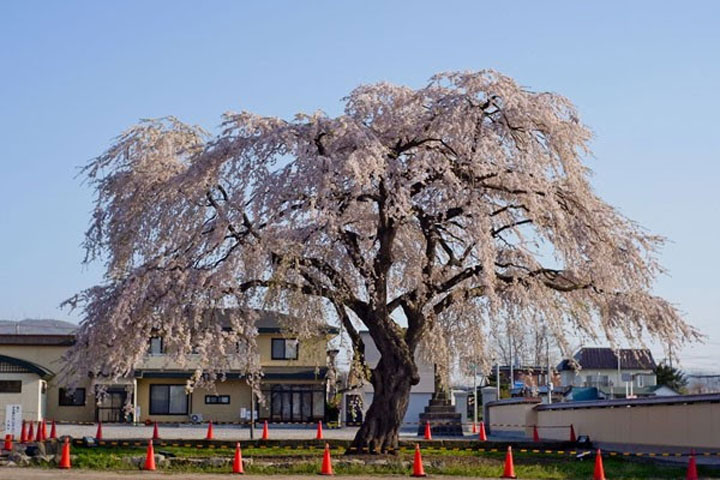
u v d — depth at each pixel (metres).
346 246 24.66
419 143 24.61
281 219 23.44
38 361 58.88
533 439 37.25
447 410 44.28
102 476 21.14
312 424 57.59
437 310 26.52
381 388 25.53
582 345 27.28
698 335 25.39
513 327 27.78
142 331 23.59
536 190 24.42
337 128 23.59
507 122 24.62
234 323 24.16
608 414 33.12
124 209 25.42
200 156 24.44
